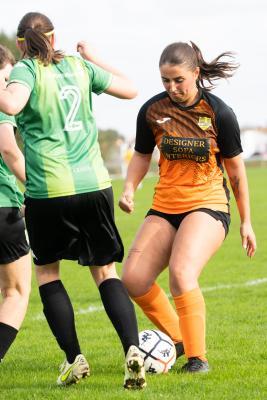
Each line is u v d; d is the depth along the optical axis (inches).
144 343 800.9
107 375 800.9
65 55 722.8
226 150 795.4
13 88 676.7
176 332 835.4
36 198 706.8
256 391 717.3
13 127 743.7
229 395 704.4
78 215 714.8
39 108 698.8
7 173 756.6
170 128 788.0
